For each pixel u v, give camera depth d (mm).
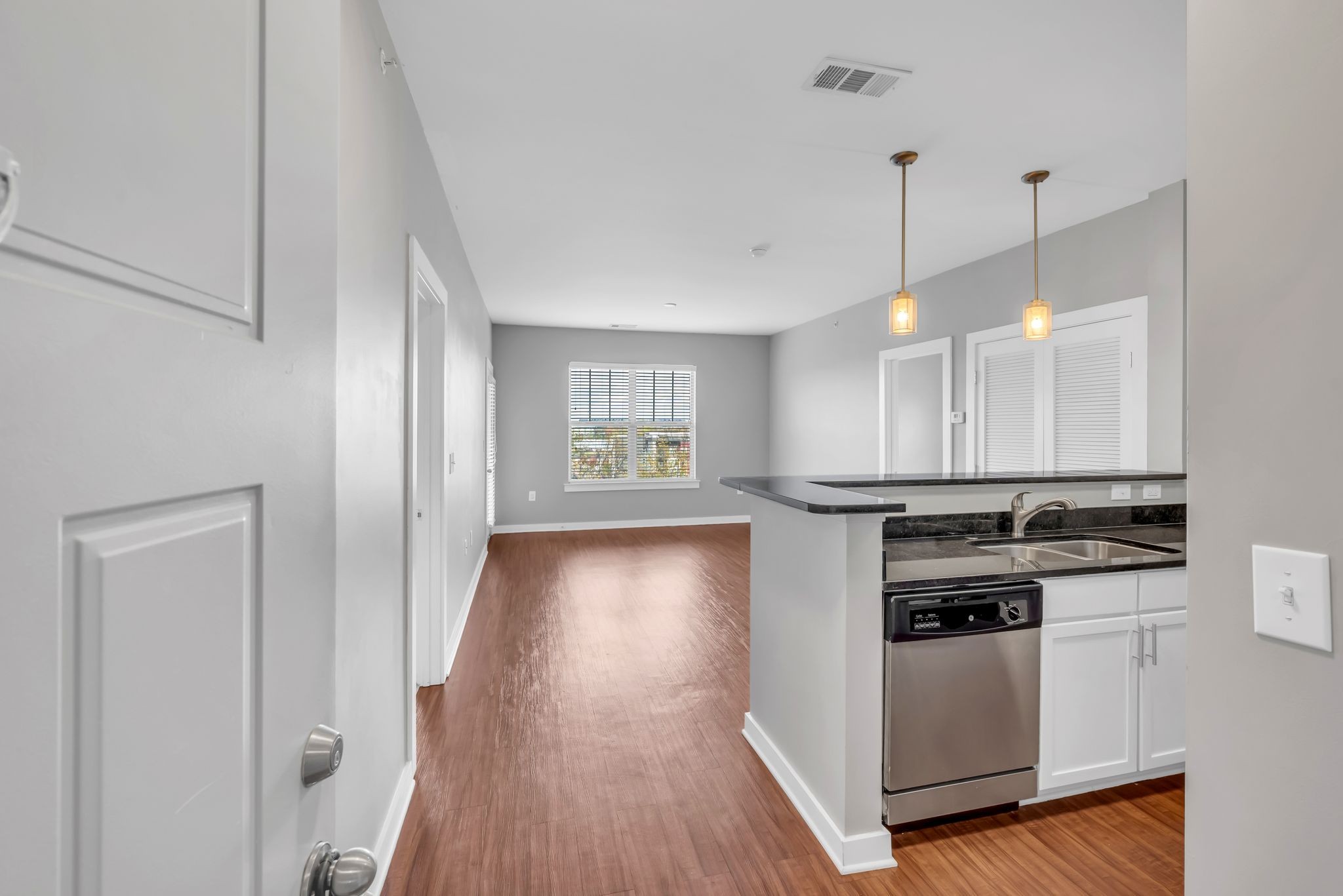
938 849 1828
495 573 5379
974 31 1945
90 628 349
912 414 5273
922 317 5094
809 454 7027
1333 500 662
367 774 1610
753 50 2043
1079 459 3721
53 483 322
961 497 2705
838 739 1787
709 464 8047
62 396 328
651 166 2941
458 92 2279
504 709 2756
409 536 2150
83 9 346
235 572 490
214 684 462
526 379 7520
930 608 1840
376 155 1698
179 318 427
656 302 6043
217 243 471
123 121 375
